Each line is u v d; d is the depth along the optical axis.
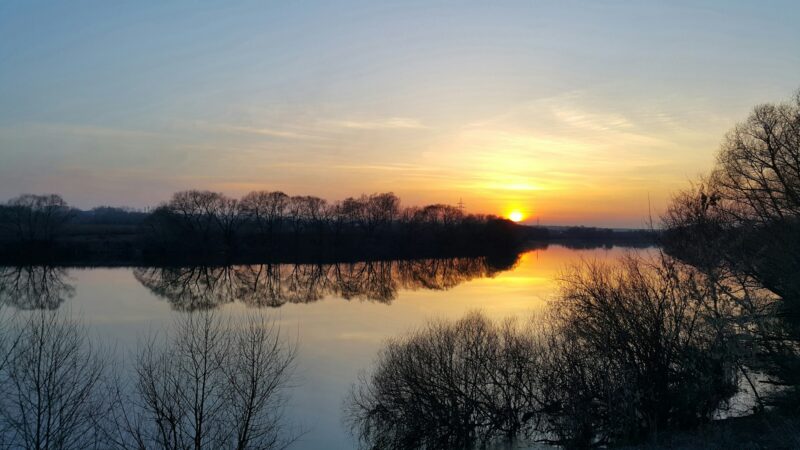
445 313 39.31
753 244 21.12
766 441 13.30
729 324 15.15
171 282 64.00
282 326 36.69
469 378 20.52
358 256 103.56
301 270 82.62
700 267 15.66
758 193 25.52
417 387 20.31
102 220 143.25
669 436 14.84
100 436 14.02
